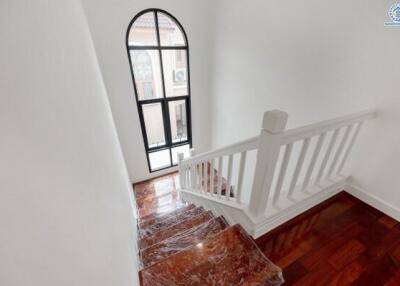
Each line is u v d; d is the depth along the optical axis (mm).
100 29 3002
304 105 2150
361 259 1317
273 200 1481
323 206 1722
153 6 3176
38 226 299
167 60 3699
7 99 283
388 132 1508
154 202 3863
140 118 3941
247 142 1268
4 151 247
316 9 1807
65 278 352
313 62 1949
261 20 2480
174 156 4730
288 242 1420
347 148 1716
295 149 2330
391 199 1602
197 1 3398
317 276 1223
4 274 194
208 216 1972
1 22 300
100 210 733
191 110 4336
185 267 1208
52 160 409
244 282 1137
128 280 907
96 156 925
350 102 1708
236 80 3281
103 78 3256
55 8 732
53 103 488
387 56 1405
